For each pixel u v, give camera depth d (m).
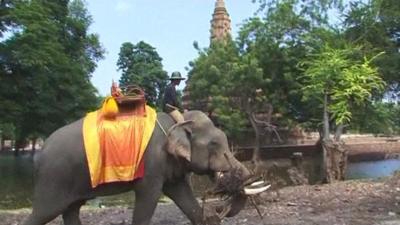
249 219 10.59
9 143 90.38
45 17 31.31
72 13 53.88
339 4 33.88
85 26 39.06
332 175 21.23
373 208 11.91
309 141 50.09
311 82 26.25
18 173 35.69
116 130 6.78
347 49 26.17
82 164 6.66
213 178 7.41
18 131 36.91
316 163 40.25
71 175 6.67
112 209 13.61
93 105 34.66
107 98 6.97
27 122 33.66
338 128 24.67
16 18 29.14
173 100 7.67
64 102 33.41
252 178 7.29
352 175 34.12
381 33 31.78
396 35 33.94
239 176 7.20
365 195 14.08
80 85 34.53
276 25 37.38
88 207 14.55
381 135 50.91
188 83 43.75
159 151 6.91
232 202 7.40
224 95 39.56
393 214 11.10
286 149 45.84
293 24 36.28
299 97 37.25
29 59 28.66
